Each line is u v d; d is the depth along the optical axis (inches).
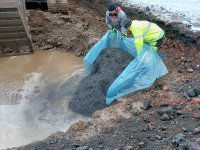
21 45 399.9
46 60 386.6
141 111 256.1
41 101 310.8
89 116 281.4
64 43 408.5
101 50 321.1
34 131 274.4
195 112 243.1
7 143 262.4
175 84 282.4
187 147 199.9
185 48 327.3
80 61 379.9
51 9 441.1
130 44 310.3
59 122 281.4
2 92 329.1
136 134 226.8
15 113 297.3
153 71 288.0
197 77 288.4
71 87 326.3
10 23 394.0
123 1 421.7
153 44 292.4
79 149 214.7
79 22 419.2
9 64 381.1
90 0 457.7
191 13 370.6
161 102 260.4
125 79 281.3
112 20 300.2
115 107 266.7
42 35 418.6
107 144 219.6
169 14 370.6
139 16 382.0
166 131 226.4
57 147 221.1
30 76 355.6
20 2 414.3
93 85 299.7
